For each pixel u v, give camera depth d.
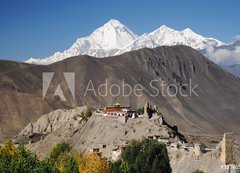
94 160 144.00
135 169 134.38
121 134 173.38
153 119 177.00
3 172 107.81
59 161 166.62
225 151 119.50
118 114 187.12
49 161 126.69
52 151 185.38
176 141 158.38
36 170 109.44
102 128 185.00
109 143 171.38
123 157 144.88
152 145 141.75
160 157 137.88
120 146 161.62
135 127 175.62
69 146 187.38
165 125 175.00
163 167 134.62
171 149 142.25
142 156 137.62
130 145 151.88
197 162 128.88
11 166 109.25
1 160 114.69
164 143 150.75
